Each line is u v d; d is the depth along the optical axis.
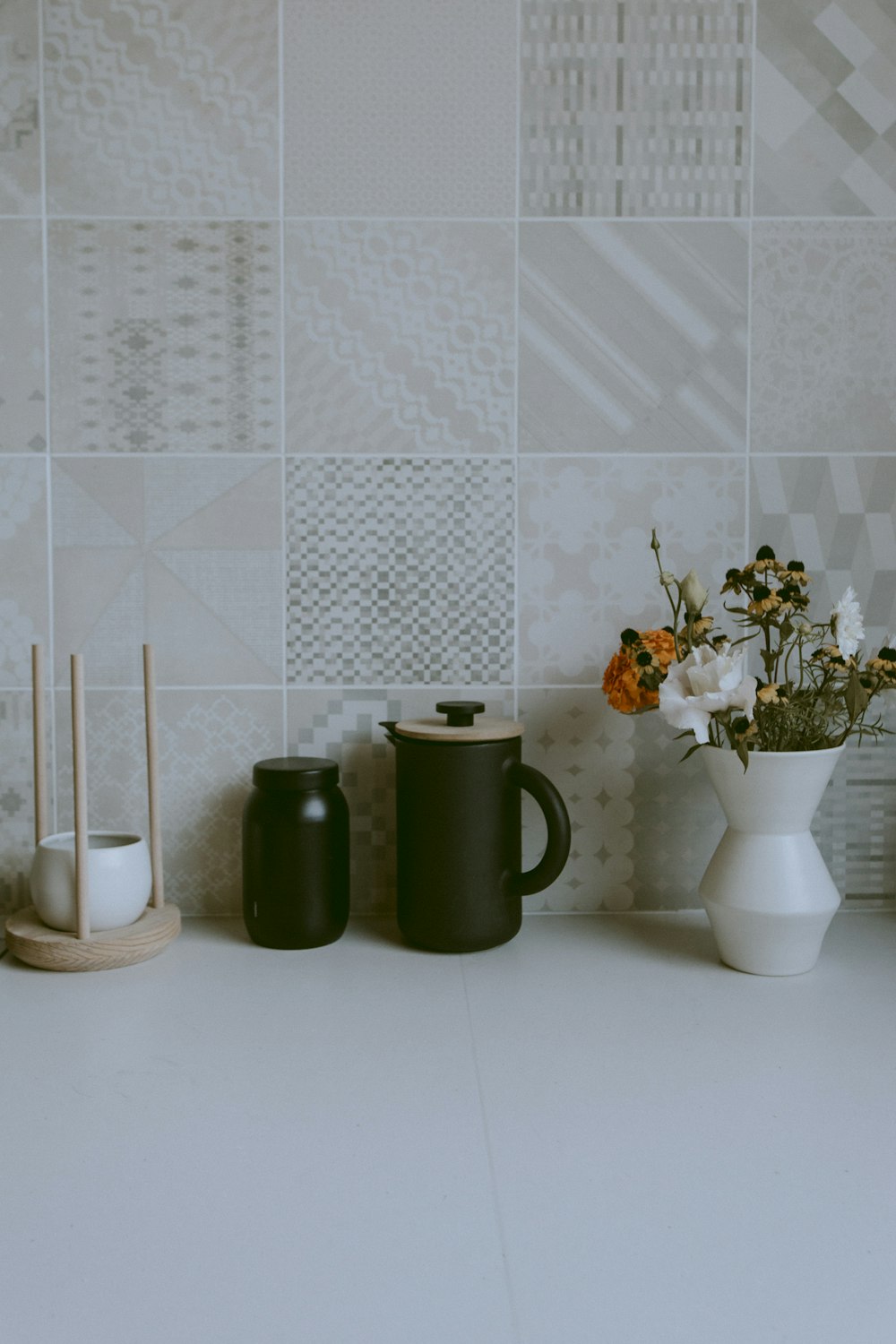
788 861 0.94
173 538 1.09
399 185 1.07
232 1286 0.54
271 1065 0.78
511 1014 0.87
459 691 1.11
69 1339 0.50
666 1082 0.75
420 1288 0.54
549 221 1.08
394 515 1.10
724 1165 0.65
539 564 1.10
